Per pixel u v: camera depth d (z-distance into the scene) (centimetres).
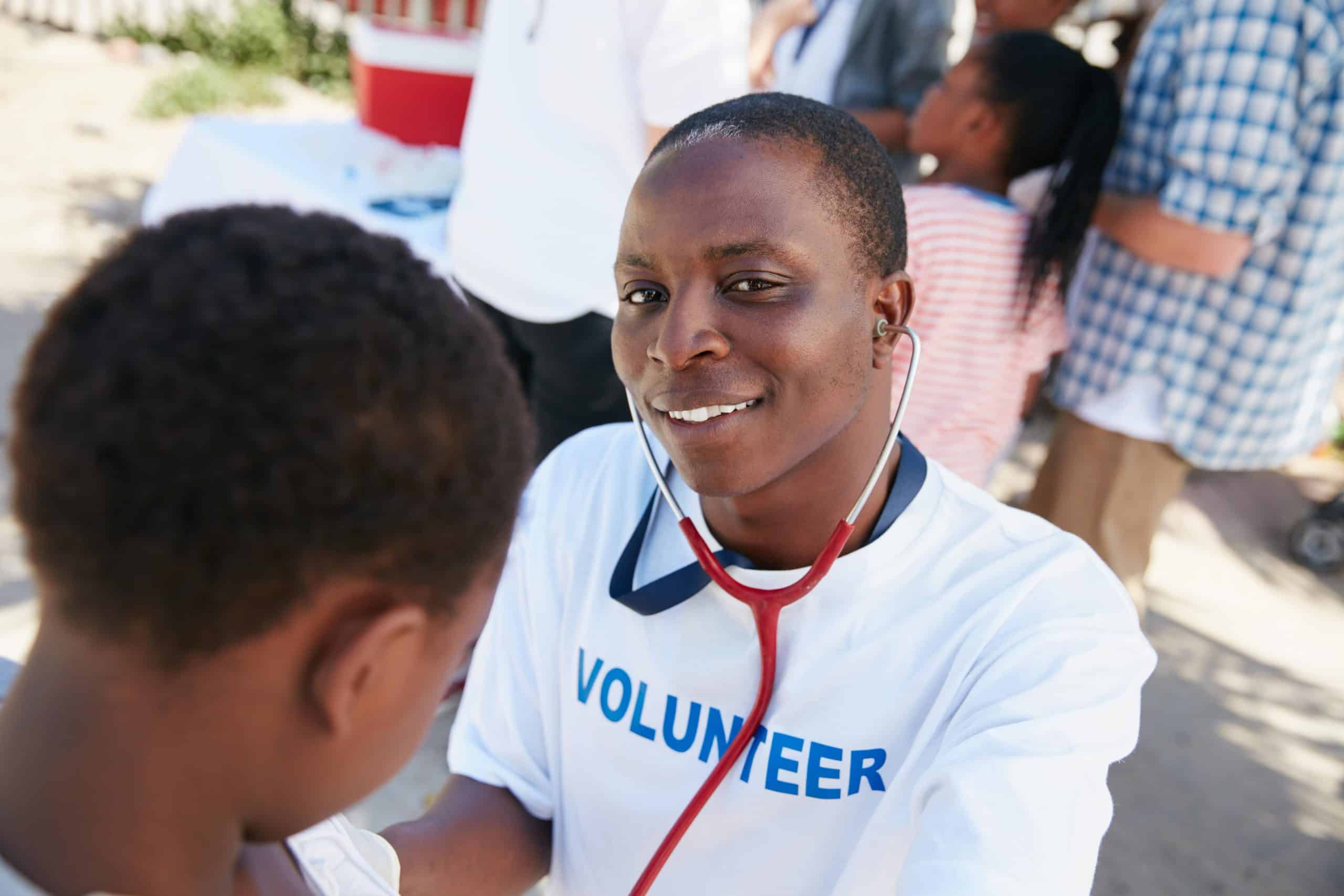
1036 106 219
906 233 105
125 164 589
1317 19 216
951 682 97
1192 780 291
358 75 344
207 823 59
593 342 246
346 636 56
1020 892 82
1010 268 216
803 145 94
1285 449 261
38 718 56
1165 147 246
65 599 53
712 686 104
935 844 86
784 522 103
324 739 59
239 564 51
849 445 100
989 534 103
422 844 109
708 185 91
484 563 62
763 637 99
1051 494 277
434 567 58
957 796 88
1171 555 406
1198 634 358
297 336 50
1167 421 254
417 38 321
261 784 59
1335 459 488
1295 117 225
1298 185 231
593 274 237
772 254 91
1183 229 233
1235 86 222
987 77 222
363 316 52
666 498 105
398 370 53
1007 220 216
